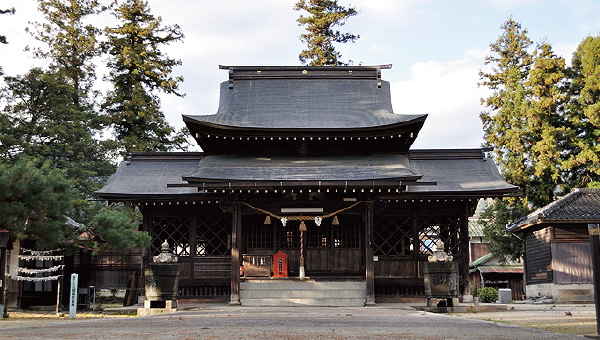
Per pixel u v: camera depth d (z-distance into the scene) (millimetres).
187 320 16781
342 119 32906
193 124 29859
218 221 30641
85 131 43094
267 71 37125
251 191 27516
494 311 24984
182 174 32188
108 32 53000
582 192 40062
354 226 30328
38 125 40844
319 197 28109
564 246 37531
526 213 47969
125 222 26688
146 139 52031
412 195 29250
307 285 28125
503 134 49812
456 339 11359
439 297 24422
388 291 29797
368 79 36969
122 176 31750
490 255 55312
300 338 11406
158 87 54219
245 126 29922
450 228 30703
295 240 30391
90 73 53500
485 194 29312
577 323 16234
